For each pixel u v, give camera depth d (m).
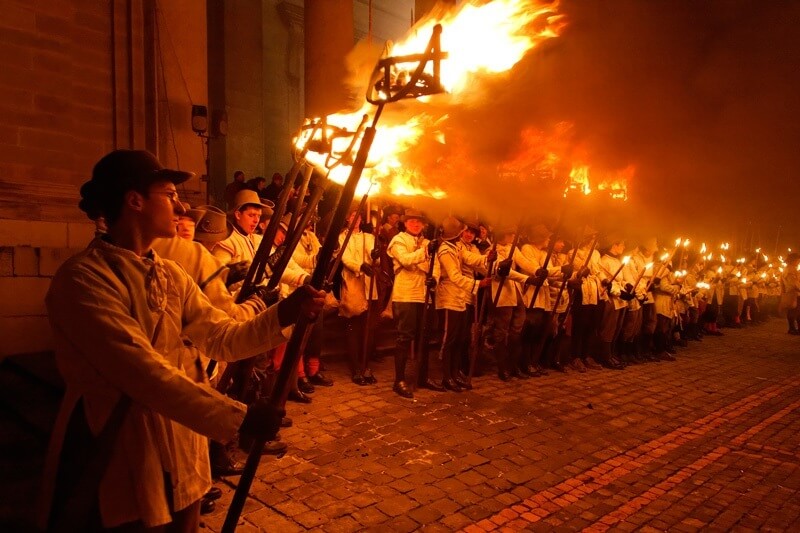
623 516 3.58
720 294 12.73
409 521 3.36
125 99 7.24
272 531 3.18
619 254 8.15
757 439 5.18
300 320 1.83
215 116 8.06
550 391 6.48
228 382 3.29
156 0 7.46
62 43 6.70
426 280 5.94
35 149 6.50
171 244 2.33
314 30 10.17
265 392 4.94
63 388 4.68
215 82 14.17
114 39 7.12
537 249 7.41
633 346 8.64
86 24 6.90
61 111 6.70
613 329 8.01
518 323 6.95
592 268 7.88
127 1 7.23
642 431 5.27
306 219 2.77
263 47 15.14
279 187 10.05
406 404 5.64
